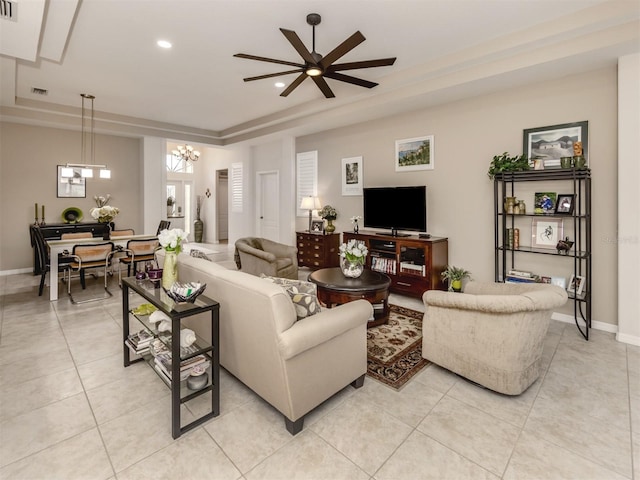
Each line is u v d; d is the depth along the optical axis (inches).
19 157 230.5
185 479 61.7
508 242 150.0
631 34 106.2
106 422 77.4
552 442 71.1
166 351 88.1
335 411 82.0
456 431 74.7
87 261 174.7
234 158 336.8
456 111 171.5
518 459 66.5
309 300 80.1
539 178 140.5
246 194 318.0
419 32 123.5
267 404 85.1
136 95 196.2
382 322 137.8
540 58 124.0
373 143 210.8
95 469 63.8
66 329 131.2
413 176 191.8
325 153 242.8
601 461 65.8
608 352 112.9
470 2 105.3
